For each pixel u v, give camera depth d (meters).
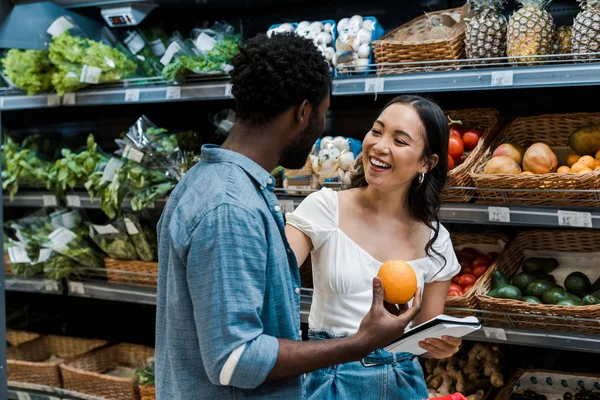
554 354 2.83
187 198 1.22
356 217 1.84
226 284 1.12
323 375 1.75
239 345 1.11
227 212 1.15
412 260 1.84
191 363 1.22
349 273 1.78
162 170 3.01
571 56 2.30
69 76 2.97
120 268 3.16
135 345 3.44
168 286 1.24
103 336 3.81
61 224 3.41
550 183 2.18
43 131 3.83
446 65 2.39
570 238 2.60
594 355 2.75
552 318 2.19
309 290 2.70
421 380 1.83
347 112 3.10
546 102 2.74
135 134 3.02
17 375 3.33
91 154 3.25
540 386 2.61
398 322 1.24
